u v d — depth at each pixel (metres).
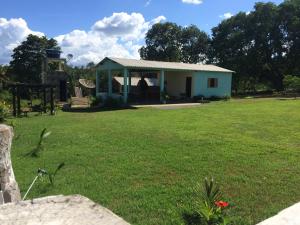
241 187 5.12
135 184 5.30
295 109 18.02
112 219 1.89
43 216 1.93
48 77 25.69
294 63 43.97
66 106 22.75
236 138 9.23
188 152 7.48
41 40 47.69
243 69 45.47
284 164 6.45
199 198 4.32
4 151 3.51
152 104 23.16
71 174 5.87
